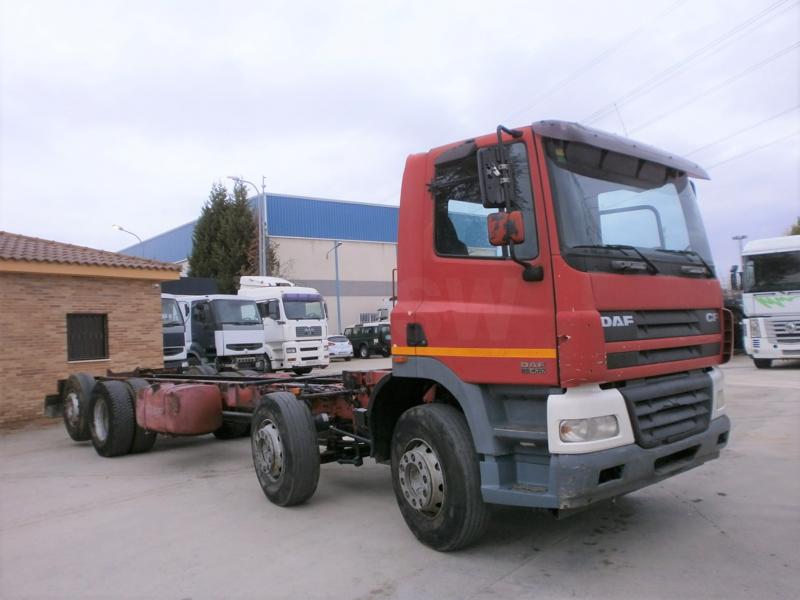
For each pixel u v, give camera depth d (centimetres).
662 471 436
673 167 505
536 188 415
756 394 1266
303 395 649
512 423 434
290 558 471
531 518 542
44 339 1350
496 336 427
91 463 863
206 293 2659
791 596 378
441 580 420
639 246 459
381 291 4919
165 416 791
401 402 544
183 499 654
